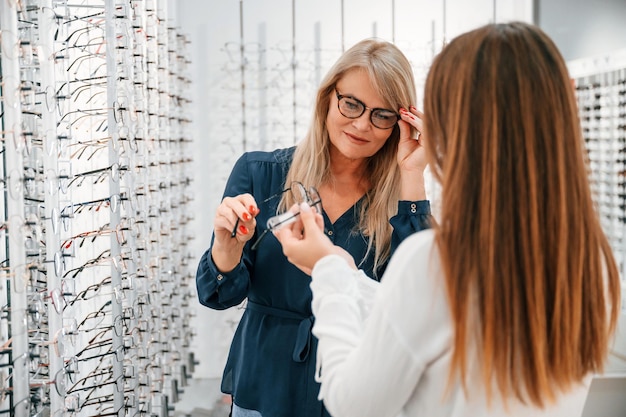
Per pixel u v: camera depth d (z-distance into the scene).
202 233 4.21
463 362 0.86
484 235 0.85
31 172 1.49
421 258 0.91
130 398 2.14
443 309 0.89
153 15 2.76
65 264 1.71
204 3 4.10
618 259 2.86
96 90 2.24
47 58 1.49
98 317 2.22
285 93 4.16
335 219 1.70
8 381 1.45
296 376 1.63
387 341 0.90
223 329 4.24
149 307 2.47
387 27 4.15
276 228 1.16
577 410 0.97
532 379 0.87
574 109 0.88
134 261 2.11
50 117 1.51
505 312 0.85
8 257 1.57
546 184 0.86
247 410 1.69
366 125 1.57
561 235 0.86
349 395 0.92
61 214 1.60
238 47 4.13
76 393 1.92
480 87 0.87
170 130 3.40
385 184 1.69
